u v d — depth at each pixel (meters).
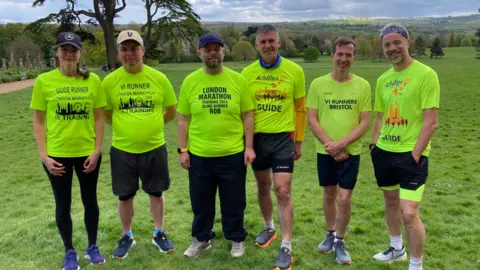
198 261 4.15
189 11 37.81
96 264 4.05
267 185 4.42
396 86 3.67
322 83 4.07
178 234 4.88
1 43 62.75
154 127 4.05
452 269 3.89
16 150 10.45
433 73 3.48
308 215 5.42
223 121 3.94
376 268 3.93
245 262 4.11
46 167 3.79
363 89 3.96
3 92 24.66
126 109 4.02
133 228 4.96
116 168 4.09
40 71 40.16
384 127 3.82
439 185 6.72
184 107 4.09
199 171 4.07
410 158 3.56
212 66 3.86
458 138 10.96
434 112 3.43
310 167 8.49
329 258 4.16
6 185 7.44
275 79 4.04
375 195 6.33
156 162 4.14
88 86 3.80
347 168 3.96
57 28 37.38
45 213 5.73
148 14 38.09
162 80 4.17
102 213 5.66
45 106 3.78
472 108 16.25
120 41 3.84
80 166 3.88
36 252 4.36
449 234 4.72
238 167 4.05
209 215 4.26
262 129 4.07
